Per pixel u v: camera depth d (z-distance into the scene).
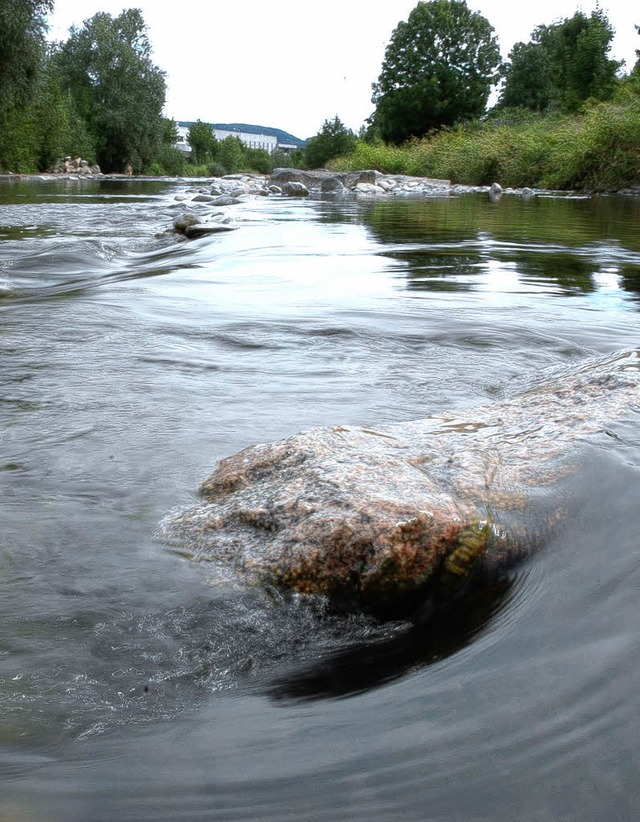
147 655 2.00
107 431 3.56
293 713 1.75
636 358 4.03
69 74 66.56
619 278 8.51
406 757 1.57
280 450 2.91
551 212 18.94
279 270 9.00
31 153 51.84
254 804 1.47
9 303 6.90
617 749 1.55
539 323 6.07
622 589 2.14
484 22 56.22
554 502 2.61
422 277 8.47
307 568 2.31
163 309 6.54
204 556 2.44
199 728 1.71
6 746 1.65
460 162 36.91
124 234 13.86
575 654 1.88
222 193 29.98
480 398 4.22
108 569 2.38
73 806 1.48
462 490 2.63
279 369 4.72
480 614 2.22
